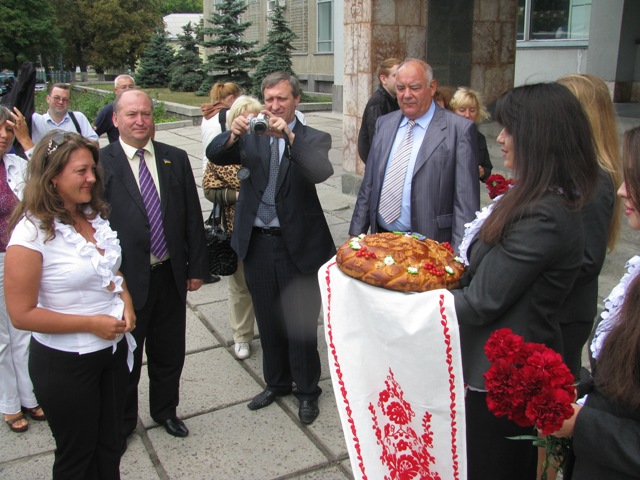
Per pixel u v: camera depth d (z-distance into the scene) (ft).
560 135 5.87
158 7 150.51
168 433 10.71
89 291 7.49
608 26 34.78
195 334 14.67
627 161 4.94
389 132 10.95
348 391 6.67
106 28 143.54
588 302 7.02
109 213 8.81
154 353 10.46
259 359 13.42
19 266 7.02
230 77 67.82
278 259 10.70
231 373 12.85
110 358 7.73
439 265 6.56
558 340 6.42
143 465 9.90
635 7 34.19
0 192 10.27
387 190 10.66
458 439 6.03
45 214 7.13
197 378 12.64
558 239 5.82
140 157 9.81
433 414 6.12
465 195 9.89
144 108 9.52
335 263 6.98
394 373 6.31
